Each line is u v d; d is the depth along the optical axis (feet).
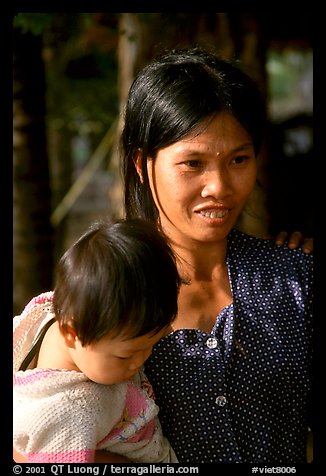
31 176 12.10
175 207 5.78
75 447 5.10
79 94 16.85
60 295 5.14
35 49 11.86
